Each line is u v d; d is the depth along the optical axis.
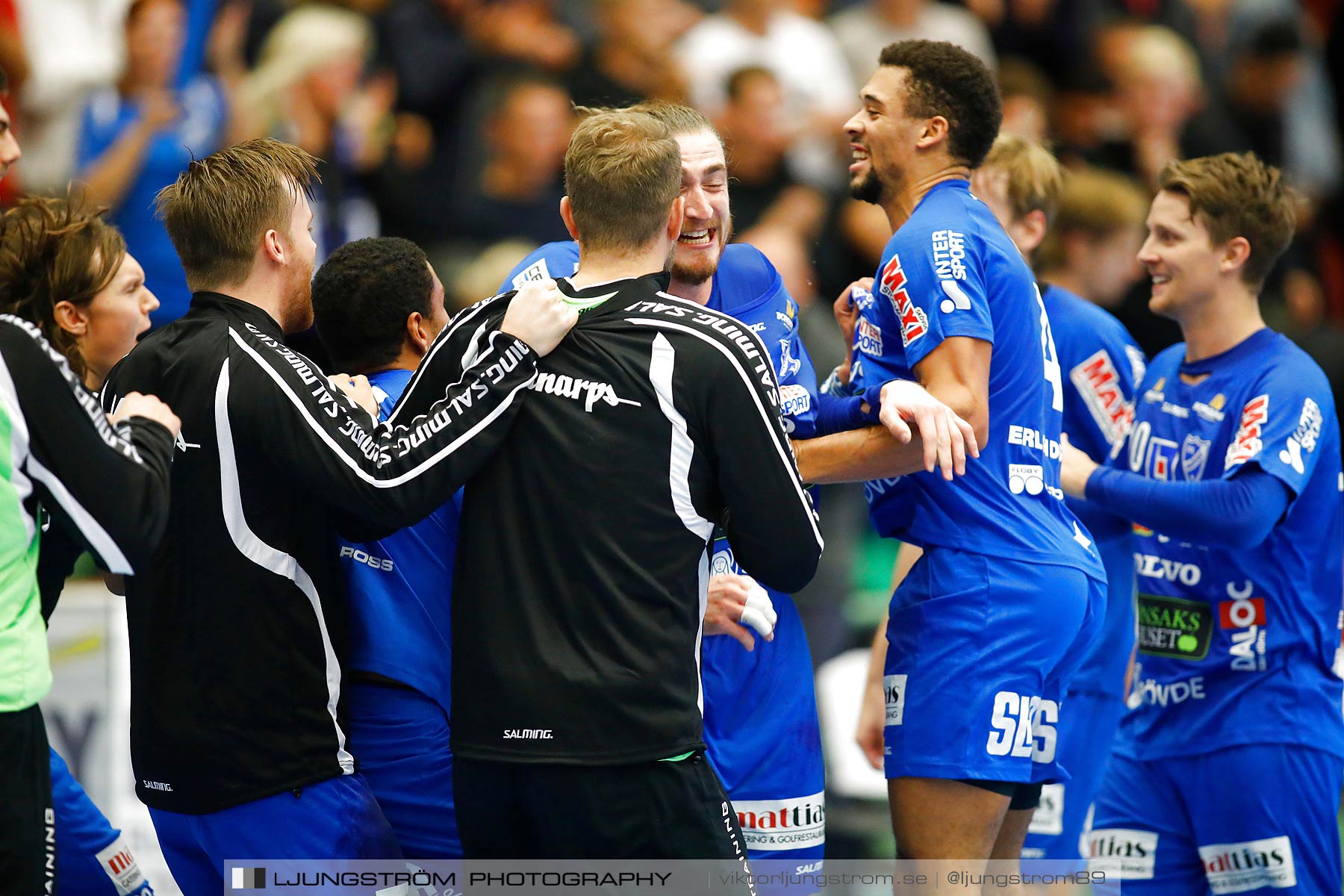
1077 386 15.94
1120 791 15.33
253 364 10.68
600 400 10.15
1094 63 32.44
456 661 10.41
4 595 9.89
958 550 12.52
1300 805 14.28
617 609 10.02
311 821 10.96
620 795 9.99
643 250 10.69
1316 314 30.69
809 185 28.47
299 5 27.22
